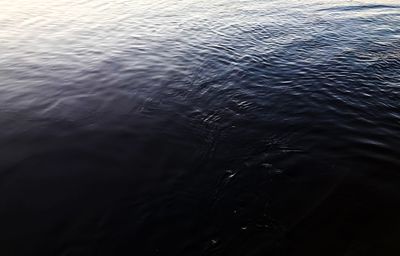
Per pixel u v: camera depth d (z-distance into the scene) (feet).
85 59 43.78
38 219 18.30
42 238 17.13
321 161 22.31
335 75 36.29
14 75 38.99
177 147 24.76
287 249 16.31
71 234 17.43
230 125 27.55
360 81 34.53
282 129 26.55
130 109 30.60
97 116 29.37
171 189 20.65
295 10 67.51
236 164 22.72
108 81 36.94
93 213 18.78
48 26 59.36
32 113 30.01
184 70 39.63
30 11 70.85
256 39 50.01
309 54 43.24
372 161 21.99
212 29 55.52
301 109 29.43
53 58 44.39
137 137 26.02
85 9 72.49
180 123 28.12
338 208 18.40
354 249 15.92
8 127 27.55
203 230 17.72
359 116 27.76
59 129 27.25
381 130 25.58
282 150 23.84
